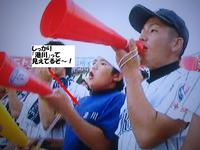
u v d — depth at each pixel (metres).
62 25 0.68
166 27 1.10
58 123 1.15
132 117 1.03
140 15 1.14
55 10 0.73
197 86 1.07
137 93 1.01
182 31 1.10
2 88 1.19
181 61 1.09
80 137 1.13
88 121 1.13
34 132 1.17
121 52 0.97
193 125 1.06
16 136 1.09
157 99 1.07
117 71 1.13
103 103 1.13
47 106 1.16
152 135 1.05
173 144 1.05
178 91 1.08
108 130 1.12
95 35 0.77
